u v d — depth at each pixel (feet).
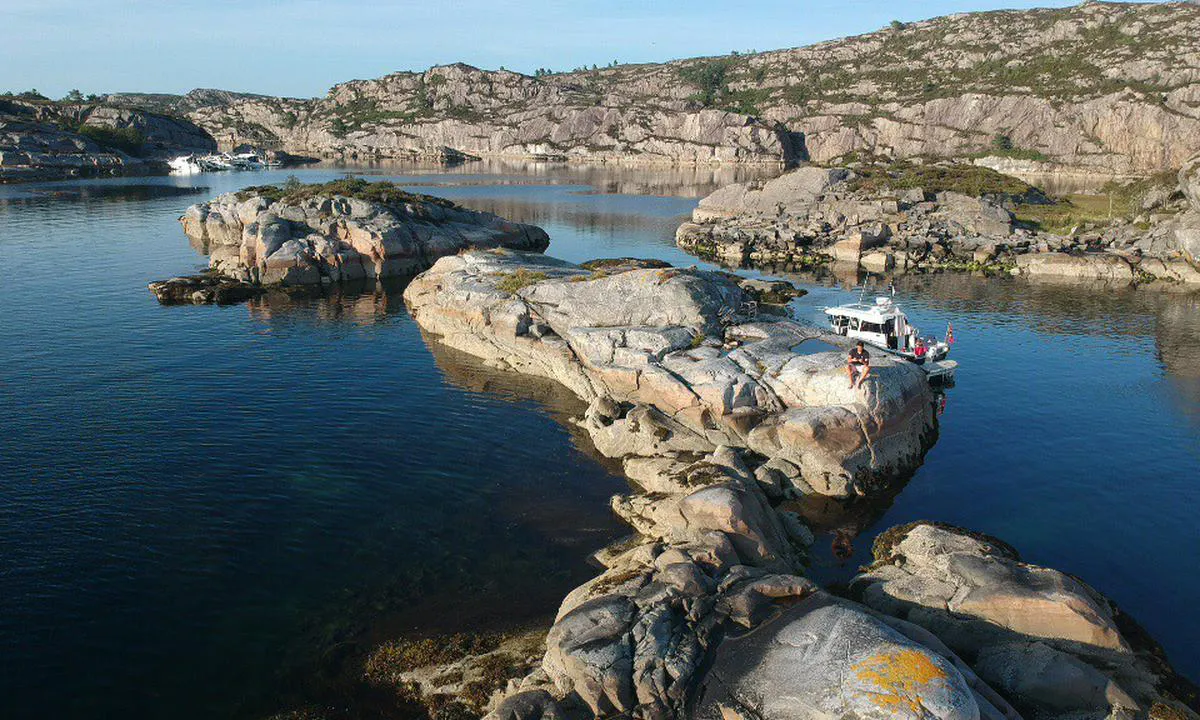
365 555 82.99
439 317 168.66
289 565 80.64
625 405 119.55
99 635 68.59
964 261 263.90
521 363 146.41
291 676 64.08
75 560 80.07
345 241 241.14
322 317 187.83
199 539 84.94
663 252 291.99
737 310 138.72
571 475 103.35
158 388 132.87
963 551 74.84
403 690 62.23
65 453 105.60
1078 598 62.39
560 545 85.40
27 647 66.64
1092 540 87.20
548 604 74.23
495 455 109.50
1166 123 614.34
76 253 264.31
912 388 110.93
